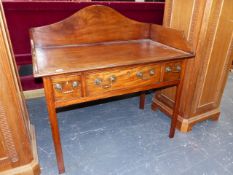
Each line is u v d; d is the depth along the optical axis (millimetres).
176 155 1647
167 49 1600
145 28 1826
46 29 1494
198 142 1795
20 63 2229
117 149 1689
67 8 2072
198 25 1530
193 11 1540
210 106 1966
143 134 1866
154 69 1422
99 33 1673
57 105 1216
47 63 1248
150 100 2438
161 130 1924
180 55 1452
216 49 1671
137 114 2156
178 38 1565
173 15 1714
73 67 1185
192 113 1871
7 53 1086
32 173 1374
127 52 1508
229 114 2211
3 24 1158
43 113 2135
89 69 1172
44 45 1532
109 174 1466
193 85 1722
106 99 2400
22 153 1309
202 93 1826
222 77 1869
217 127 1998
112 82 1309
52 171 1477
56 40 1553
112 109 2230
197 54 1608
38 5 1972
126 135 1849
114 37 1746
